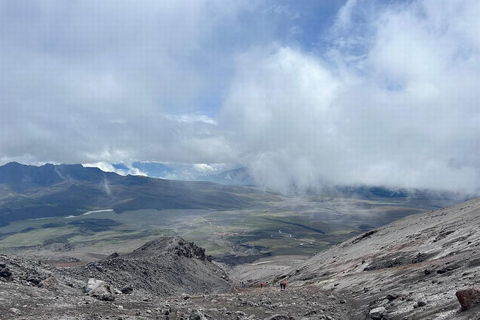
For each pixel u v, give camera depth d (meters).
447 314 25.08
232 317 34.97
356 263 91.50
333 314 40.00
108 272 73.50
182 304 39.78
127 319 27.55
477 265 37.84
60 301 31.97
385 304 37.47
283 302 48.28
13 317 25.12
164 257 120.38
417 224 116.94
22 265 46.62
